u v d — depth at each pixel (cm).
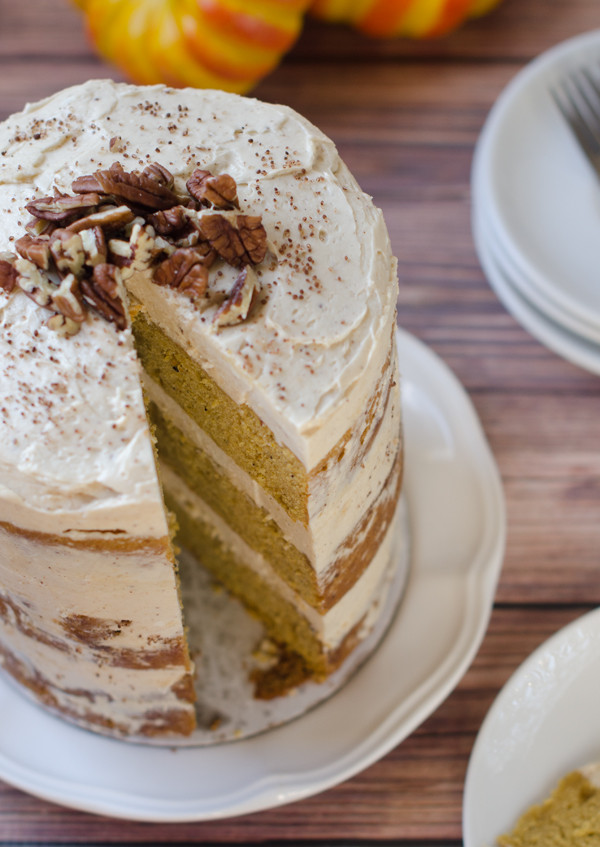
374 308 76
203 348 76
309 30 108
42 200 77
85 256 76
